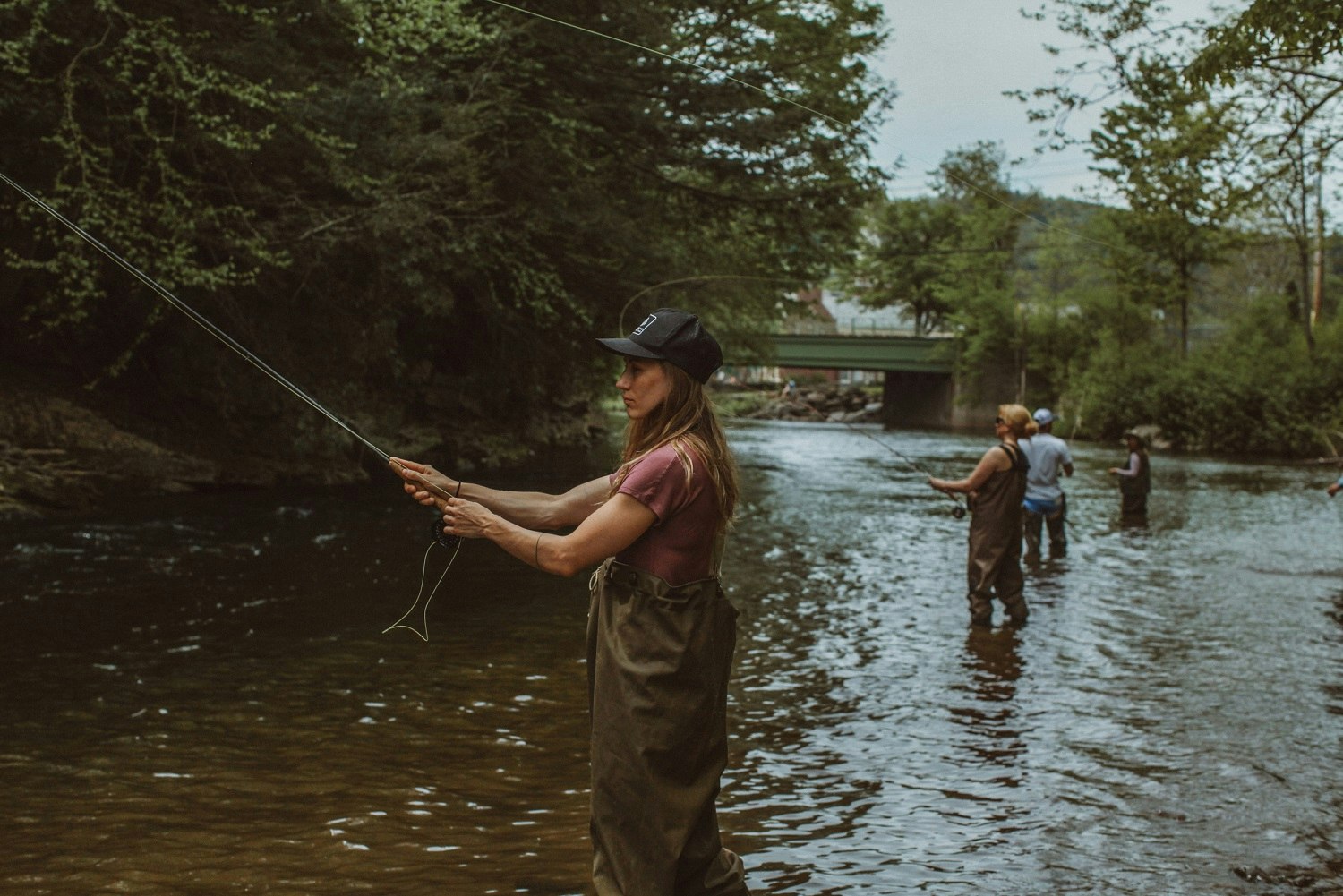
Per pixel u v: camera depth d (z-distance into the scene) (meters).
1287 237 39.94
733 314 26.36
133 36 11.35
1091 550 12.95
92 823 4.25
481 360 23.38
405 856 4.01
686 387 3.10
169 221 12.18
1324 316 46.06
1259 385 39.25
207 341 15.99
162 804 4.47
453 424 22.67
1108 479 24.67
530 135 18.41
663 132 19.42
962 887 3.90
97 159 11.38
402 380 21.75
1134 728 5.86
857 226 22.83
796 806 4.69
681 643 2.96
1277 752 5.48
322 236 14.41
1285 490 22.47
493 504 3.28
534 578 9.83
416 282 15.99
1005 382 63.19
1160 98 10.01
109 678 6.29
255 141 12.79
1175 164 10.40
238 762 5.00
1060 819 4.57
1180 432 42.06
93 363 16.14
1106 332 53.12
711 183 21.88
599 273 19.31
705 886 3.02
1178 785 5.00
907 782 4.99
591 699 3.06
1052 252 59.09
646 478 2.95
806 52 20.67
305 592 8.91
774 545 12.89
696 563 3.01
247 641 7.25
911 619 8.66
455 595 9.01
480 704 6.01
